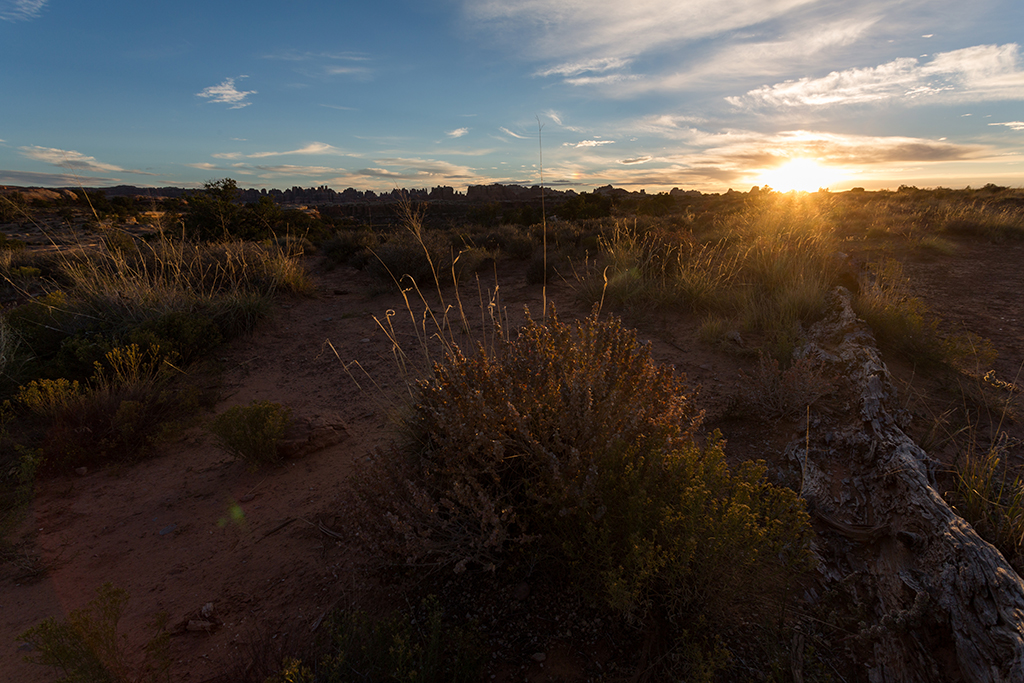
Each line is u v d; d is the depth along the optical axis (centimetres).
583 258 1223
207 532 342
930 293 811
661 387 295
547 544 254
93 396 504
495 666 214
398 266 1129
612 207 5028
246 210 1998
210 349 722
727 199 4659
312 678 204
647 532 219
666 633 214
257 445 413
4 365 570
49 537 344
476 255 1291
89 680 198
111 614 210
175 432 489
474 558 240
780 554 225
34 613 276
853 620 218
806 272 732
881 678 190
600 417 258
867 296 612
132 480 419
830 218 1730
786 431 393
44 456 434
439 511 268
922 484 252
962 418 400
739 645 208
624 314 769
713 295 761
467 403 272
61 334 693
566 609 235
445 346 379
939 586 201
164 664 209
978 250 1177
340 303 1078
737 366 550
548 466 250
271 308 881
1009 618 170
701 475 235
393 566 263
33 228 1605
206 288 1019
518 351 316
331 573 288
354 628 214
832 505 286
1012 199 2452
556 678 206
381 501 263
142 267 970
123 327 682
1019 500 249
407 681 193
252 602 273
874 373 409
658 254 930
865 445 327
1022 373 499
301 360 722
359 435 474
